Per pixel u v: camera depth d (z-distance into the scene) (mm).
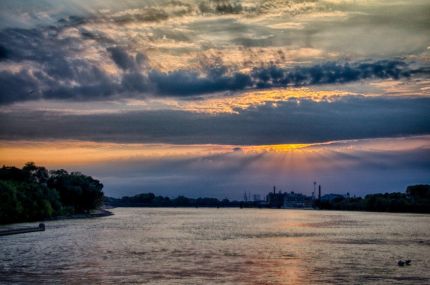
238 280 90125
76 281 88438
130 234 189750
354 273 97938
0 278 91000
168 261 112562
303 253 129625
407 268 104062
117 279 90375
